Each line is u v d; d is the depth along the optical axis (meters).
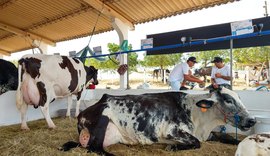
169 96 3.66
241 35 4.45
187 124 3.43
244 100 4.58
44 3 9.96
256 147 2.03
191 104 3.55
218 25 6.08
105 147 3.40
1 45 17.27
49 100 4.93
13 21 12.34
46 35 13.77
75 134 4.20
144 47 6.11
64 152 3.15
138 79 14.15
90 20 10.91
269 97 4.36
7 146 3.44
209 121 3.52
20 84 4.75
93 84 7.61
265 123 3.70
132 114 3.36
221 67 5.78
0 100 5.44
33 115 6.13
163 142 3.45
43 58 5.00
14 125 5.36
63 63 5.38
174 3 8.38
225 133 3.90
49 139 3.86
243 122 3.28
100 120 3.27
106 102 3.49
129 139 3.44
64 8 10.13
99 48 7.55
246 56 9.67
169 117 3.40
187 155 3.03
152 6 8.73
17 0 9.95
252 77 9.79
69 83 5.52
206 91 4.63
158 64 11.45
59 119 5.94
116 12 9.04
